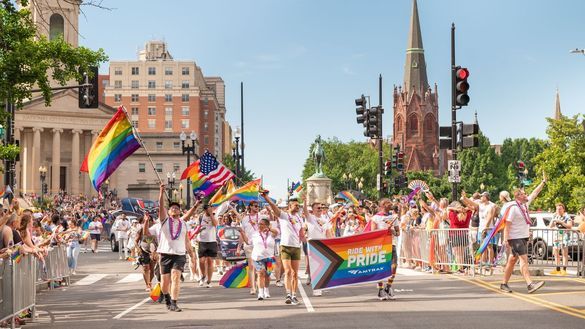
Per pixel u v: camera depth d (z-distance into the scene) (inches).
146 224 775.1
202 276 889.5
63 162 4972.9
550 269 1013.2
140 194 4923.7
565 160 2915.8
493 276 895.7
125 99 6579.7
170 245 629.3
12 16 1017.5
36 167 4761.3
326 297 710.5
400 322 514.0
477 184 5290.4
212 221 874.8
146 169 5876.0
